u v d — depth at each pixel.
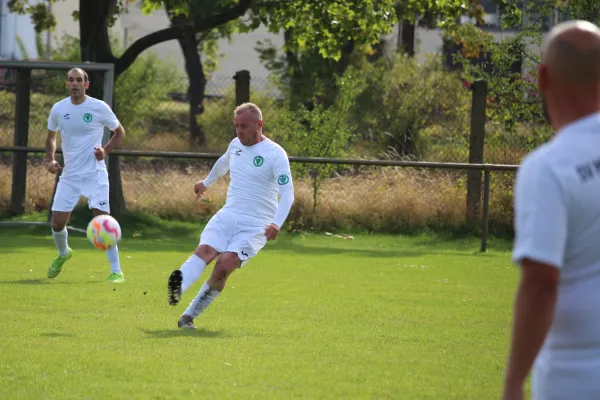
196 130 65.38
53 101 56.03
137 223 49.44
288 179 23.05
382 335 22.58
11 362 18.33
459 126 64.50
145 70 69.38
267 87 70.81
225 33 71.19
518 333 8.41
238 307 26.73
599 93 8.58
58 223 31.73
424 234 49.88
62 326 22.61
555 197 8.33
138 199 51.75
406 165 45.50
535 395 8.62
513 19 54.44
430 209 50.41
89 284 30.48
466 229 49.81
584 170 8.38
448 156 54.44
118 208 50.41
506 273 37.03
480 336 22.83
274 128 58.22
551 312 8.34
